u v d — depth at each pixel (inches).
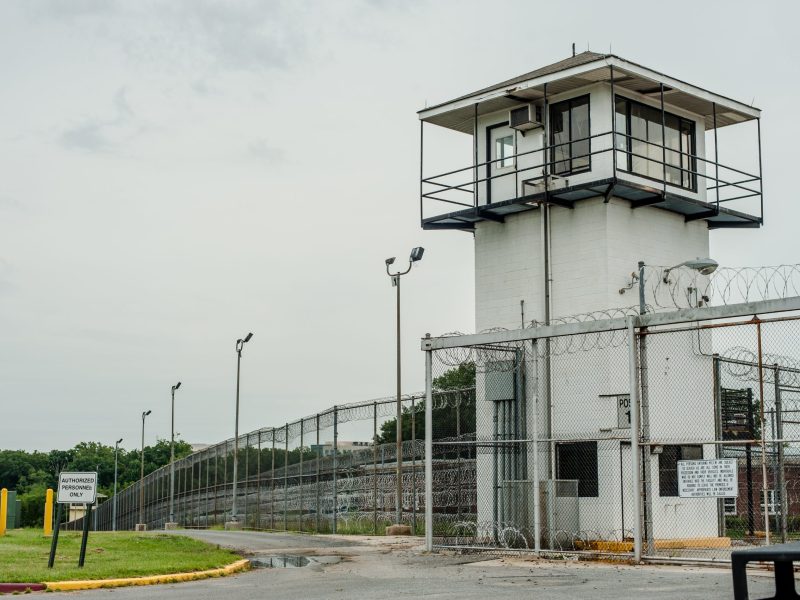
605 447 872.3
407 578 599.8
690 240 1007.6
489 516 917.2
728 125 1073.5
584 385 898.1
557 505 820.0
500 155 1024.2
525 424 896.3
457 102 1012.5
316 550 827.4
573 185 941.8
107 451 4982.8
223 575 634.2
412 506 1053.8
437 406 1024.9
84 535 628.7
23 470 5275.6
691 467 637.9
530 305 972.6
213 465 1651.1
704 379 935.0
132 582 565.9
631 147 955.3
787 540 770.8
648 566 652.1
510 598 479.8
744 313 633.0
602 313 907.4
